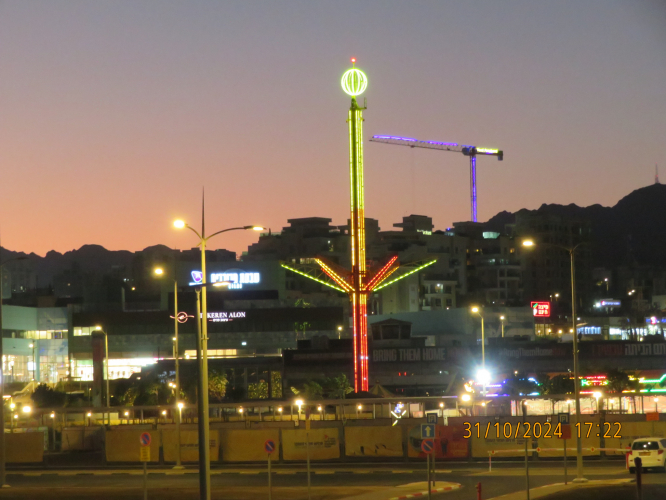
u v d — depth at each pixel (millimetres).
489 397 81562
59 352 193375
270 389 143250
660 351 149000
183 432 62031
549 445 56906
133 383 131875
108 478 54094
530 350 148125
